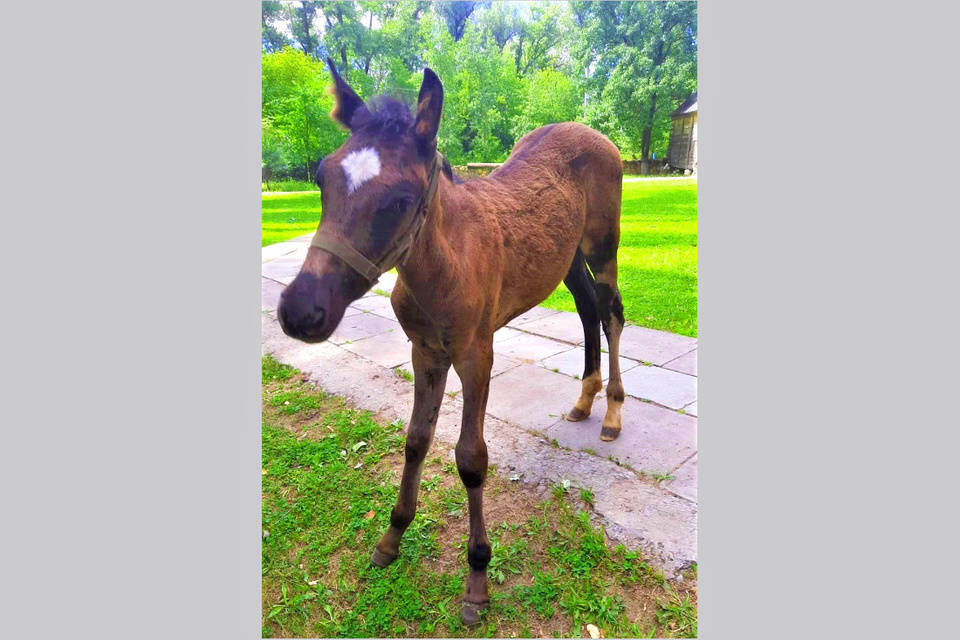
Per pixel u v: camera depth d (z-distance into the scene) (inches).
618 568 103.8
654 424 144.9
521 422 149.9
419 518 119.0
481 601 96.7
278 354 211.2
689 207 401.1
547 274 109.7
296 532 118.8
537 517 117.3
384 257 65.6
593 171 127.1
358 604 100.7
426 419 98.9
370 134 66.4
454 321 84.3
